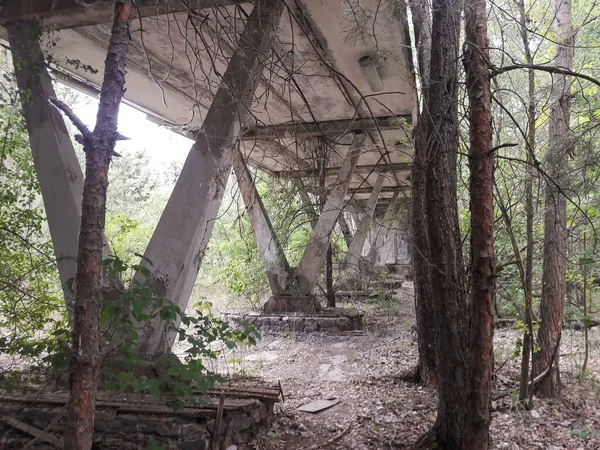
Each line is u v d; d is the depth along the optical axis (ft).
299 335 30.66
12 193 17.25
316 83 26.22
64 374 13.92
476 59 8.87
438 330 12.14
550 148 14.98
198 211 15.58
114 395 13.19
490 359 8.91
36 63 16.97
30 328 15.96
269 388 14.88
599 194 16.44
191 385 13.61
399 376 19.84
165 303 14.46
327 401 17.37
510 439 12.73
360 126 31.71
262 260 34.22
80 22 17.85
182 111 31.55
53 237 16.44
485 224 8.68
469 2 9.37
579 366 17.90
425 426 14.32
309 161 30.81
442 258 12.08
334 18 19.35
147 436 11.99
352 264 43.60
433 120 12.54
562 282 16.30
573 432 12.88
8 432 12.12
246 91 14.49
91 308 6.38
